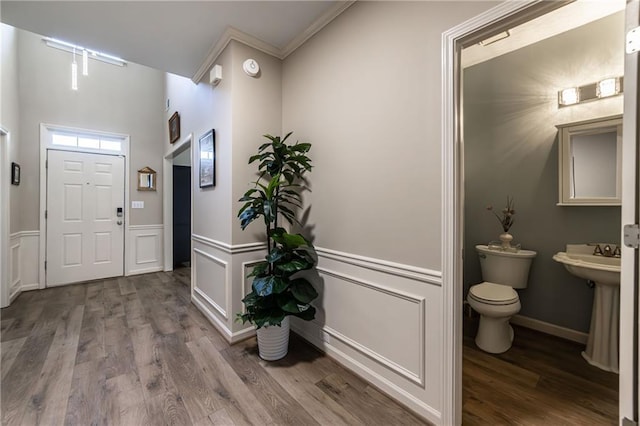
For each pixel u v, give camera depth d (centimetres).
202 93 281
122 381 172
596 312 192
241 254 227
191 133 319
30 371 182
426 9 139
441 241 133
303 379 175
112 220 412
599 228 217
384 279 161
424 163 140
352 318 182
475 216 283
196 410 148
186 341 224
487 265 253
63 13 191
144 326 251
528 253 237
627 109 104
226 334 226
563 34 232
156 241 450
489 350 208
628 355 103
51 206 368
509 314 199
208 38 224
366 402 155
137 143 433
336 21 190
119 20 200
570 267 196
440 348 135
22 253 346
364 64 170
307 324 222
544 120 242
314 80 209
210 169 258
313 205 212
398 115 152
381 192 161
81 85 390
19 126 345
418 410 144
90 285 374
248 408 150
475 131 282
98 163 402
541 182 244
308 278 217
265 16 196
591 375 179
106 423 139
